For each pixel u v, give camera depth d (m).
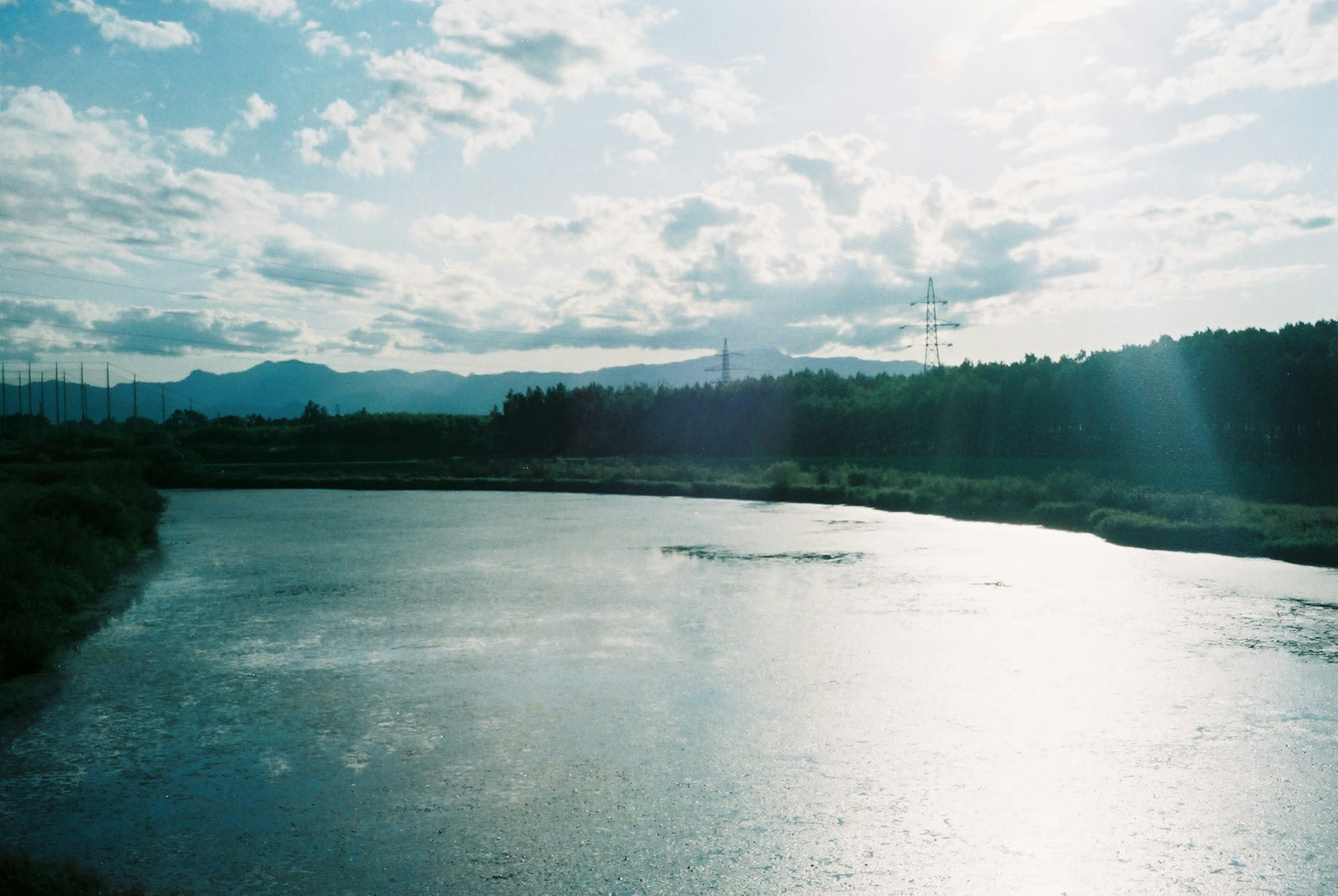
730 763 12.15
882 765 12.02
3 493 45.22
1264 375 64.06
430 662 17.53
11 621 17.73
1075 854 9.59
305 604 23.62
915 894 8.83
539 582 26.84
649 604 23.22
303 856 9.59
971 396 84.31
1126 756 12.25
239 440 108.44
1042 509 43.34
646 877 9.15
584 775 11.75
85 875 8.68
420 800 11.02
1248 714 13.95
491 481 74.50
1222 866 9.30
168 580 27.88
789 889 8.91
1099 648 18.14
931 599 23.53
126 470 62.38
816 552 33.19
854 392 108.25
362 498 64.88
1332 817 10.38
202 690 15.77
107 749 12.85
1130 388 73.00
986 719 13.81
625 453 107.94
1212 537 33.03
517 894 8.83
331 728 13.66
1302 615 21.17
